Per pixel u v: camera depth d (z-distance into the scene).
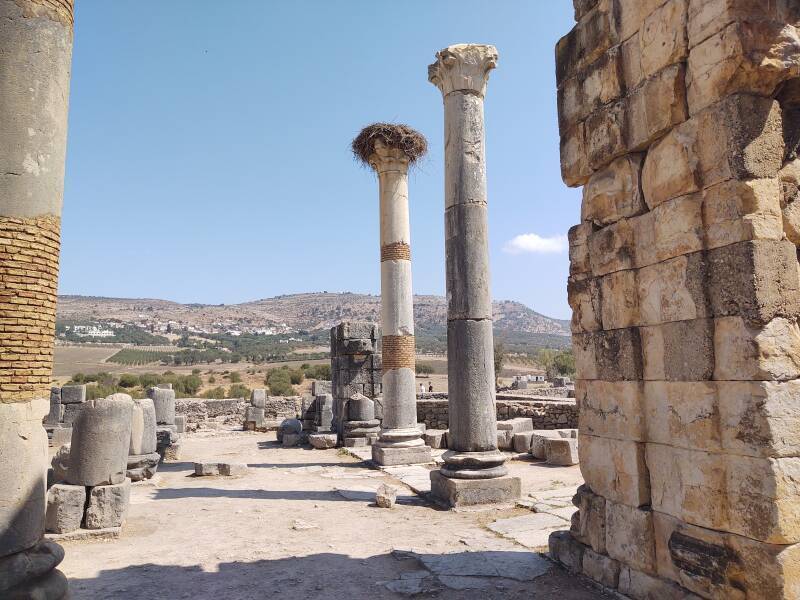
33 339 5.24
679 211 5.14
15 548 5.01
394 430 15.83
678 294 5.14
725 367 4.64
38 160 5.37
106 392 38.62
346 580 6.80
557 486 12.02
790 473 4.25
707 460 4.78
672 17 5.24
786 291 4.49
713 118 4.79
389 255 16.44
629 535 5.67
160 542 8.58
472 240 10.98
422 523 9.44
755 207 4.54
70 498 8.82
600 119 6.24
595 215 6.37
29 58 5.38
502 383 55.66
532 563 7.02
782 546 4.22
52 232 5.48
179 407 29.78
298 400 31.30
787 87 4.85
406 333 16.20
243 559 7.71
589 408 6.41
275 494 12.09
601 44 6.27
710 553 4.68
